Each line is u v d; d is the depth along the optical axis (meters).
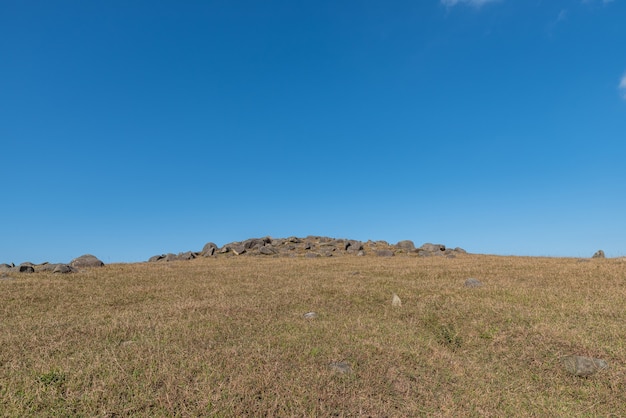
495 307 11.44
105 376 6.85
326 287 15.25
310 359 7.76
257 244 38.19
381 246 37.59
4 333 9.70
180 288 16.08
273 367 7.27
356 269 21.77
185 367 7.21
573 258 25.14
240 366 7.30
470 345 9.34
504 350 8.87
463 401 6.76
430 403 6.59
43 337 9.28
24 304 13.21
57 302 13.56
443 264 22.91
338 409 6.16
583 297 12.59
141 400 6.08
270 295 14.22
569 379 7.66
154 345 8.41
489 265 21.19
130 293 14.96
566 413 6.57
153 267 24.48
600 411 6.64
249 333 9.53
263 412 5.92
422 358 8.21
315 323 10.45
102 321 10.85
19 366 7.41
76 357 7.83
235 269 22.75
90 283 17.20
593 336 9.12
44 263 26.83
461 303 12.09
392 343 8.98
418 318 11.16
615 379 7.39
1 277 19.00
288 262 26.92
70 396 6.16
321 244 38.53
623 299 12.05
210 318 10.78
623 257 21.73
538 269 18.92
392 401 6.54
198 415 5.82
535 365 8.20
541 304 11.91
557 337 9.07
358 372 7.35
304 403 6.21
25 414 5.68
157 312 11.73
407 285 15.54
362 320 10.86
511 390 7.34
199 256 34.72
